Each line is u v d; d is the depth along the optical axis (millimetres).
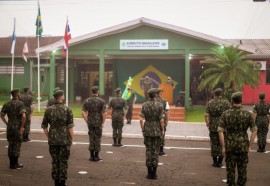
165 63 25531
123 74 25938
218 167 9016
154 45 21609
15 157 8555
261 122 10922
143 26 21703
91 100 9438
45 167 8789
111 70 27016
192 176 8172
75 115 19359
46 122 6941
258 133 11023
